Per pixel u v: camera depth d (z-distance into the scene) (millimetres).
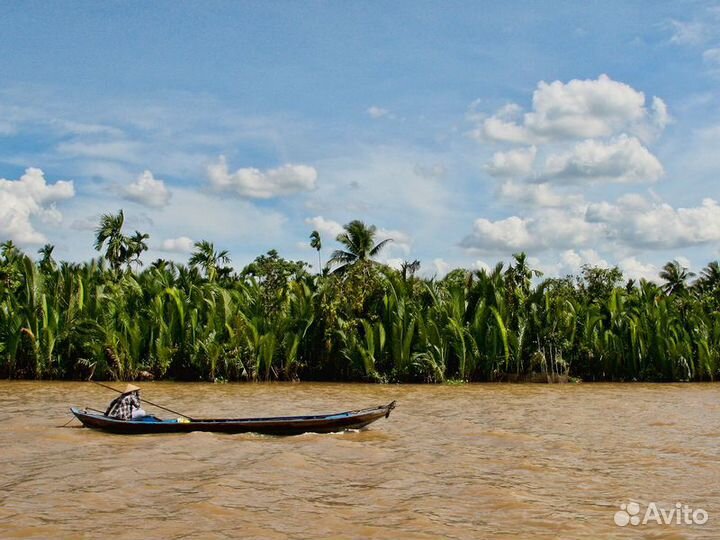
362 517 9945
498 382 38688
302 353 39281
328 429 17328
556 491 11578
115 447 15180
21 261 40000
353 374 38750
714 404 26172
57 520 9617
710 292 52625
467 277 41781
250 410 23656
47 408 22938
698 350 39500
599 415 22375
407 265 45656
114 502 10539
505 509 10414
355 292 39406
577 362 40344
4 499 10672
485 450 15391
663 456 14750
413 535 9133
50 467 13023
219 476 12344
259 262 50156
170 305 37906
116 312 37531
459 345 38219
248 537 8977
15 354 36094
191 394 29734
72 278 37594
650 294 43500
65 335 36594
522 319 39594
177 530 9211
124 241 53500
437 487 11781
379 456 14492
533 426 19562
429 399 28250
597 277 48812
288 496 11070
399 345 37875
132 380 36750
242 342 37438
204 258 56719
